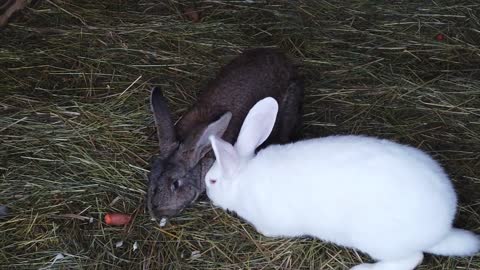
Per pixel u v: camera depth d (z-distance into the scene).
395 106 2.22
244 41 2.42
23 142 2.09
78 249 1.90
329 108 2.22
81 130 2.13
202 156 1.91
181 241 1.92
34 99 2.21
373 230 1.73
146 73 2.30
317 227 1.80
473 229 1.92
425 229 1.73
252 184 1.80
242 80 2.05
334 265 1.86
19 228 1.93
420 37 2.44
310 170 1.76
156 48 2.38
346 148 1.78
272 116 1.82
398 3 2.54
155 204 1.90
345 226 1.76
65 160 2.06
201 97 2.08
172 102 2.22
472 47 2.41
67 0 2.52
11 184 2.01
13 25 2.43
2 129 2.12
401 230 1.72
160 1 2.54
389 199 1.71
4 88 2.24
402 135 2.14
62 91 2.24
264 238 1.92
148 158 2.07
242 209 1.86
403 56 2.38
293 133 2.14
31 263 1.87
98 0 2.53
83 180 2.02
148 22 2.46
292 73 2.13
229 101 2.03
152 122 2.15
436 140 2.13
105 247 1.91
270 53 2.13
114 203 1.99
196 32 2.44
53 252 1.89
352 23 2.49
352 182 1.73
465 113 2.20
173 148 1.92
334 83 2.29
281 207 1.79
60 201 1.98
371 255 1.78
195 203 1.98
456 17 2.51
